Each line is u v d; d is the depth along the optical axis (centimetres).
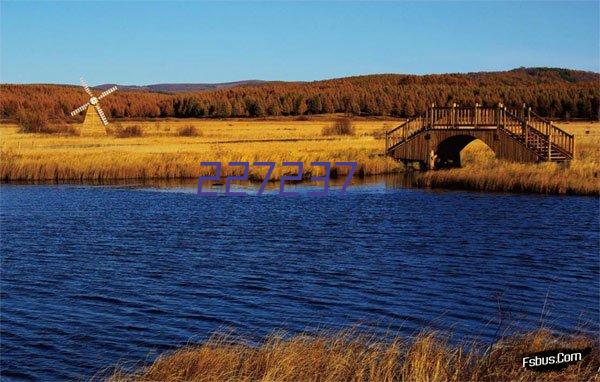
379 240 2698
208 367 1102
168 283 2055
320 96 18400
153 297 1898
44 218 3362
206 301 1850
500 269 2159
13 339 1558
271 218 3322
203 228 3048
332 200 3947
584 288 1917
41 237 2844
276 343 1158
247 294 1914
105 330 1617
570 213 3253
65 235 2886
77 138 8931
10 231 2988
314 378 1021
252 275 2138
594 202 3594
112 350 1488
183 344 1518
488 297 1841
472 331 1539
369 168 5250
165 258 2412
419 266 2222
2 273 2195
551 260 2273
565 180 3969
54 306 1819
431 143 5078
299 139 8519
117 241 2747
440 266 2217
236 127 12612
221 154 5831
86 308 1797
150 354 1465
